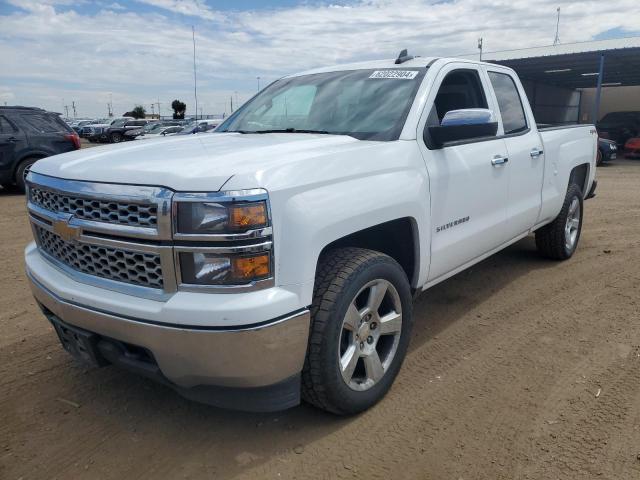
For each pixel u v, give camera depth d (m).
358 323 2.84
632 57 21.11
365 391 2.94
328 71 4.34
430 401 3.12
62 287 2.71
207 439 2.82
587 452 2.63
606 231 7.37
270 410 2.58
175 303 2.32
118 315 2.47
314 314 2.63
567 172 5.42
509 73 4.80
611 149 18.67
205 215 2.28
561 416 2.94
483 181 3.93
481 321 4.27
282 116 3.99
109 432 2.90
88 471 2.59
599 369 3.45
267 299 2.34
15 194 11.95
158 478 2.53
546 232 5.64
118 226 2.46
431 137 3.48
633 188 12.27
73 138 12.55
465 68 4.07
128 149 3.06
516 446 2.70
